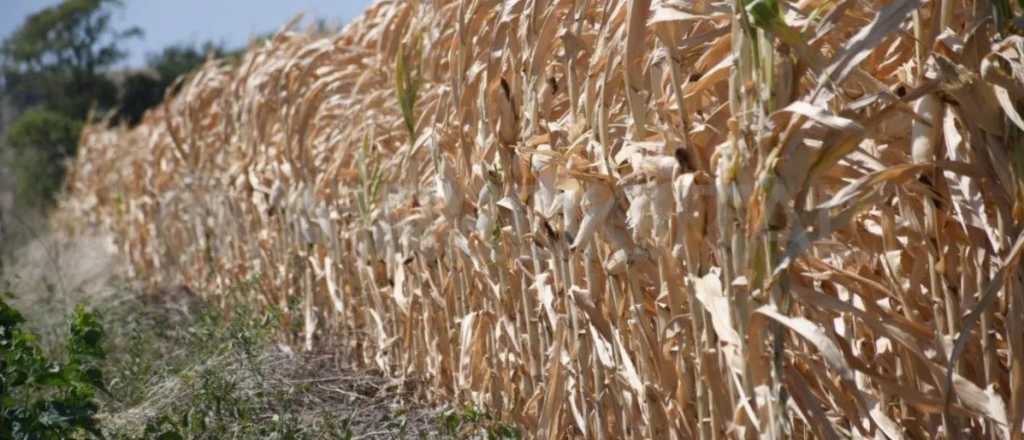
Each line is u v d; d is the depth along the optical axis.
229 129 8.54
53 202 21.78
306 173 6.88
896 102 2.60
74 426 4.70
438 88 5.27
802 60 2.67
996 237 2.72
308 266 7.07
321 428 5.26
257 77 7.72
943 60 2.57
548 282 4.18
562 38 3.74
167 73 31.45
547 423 4.33
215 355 6.30
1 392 4.62
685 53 3.20
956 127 2.74
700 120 3.26
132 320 8.23
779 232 2.82
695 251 3.06
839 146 2.65
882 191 2.84
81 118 30.28
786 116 2.71
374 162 6.01
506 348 4.82
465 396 5.31
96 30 30.98
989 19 2.60
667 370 3.44
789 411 2.88
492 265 4.74
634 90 3.31
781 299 2.77
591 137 3.60
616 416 3.89
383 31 6.00
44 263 12.80
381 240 6.00
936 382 2.79
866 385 3.07
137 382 6.41
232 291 8.31
